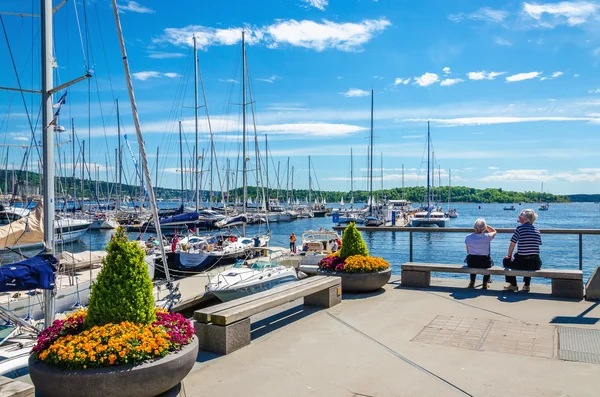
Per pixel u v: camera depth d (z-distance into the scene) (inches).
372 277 376.2
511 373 211.6
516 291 374.9
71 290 695.1
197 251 1219.9
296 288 313.0
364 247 404.5
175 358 190.4
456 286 400.5
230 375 219.0
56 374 178.5
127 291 200.8
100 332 190.2
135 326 195.5
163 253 462.0
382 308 333.4
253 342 265.3
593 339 253.3
